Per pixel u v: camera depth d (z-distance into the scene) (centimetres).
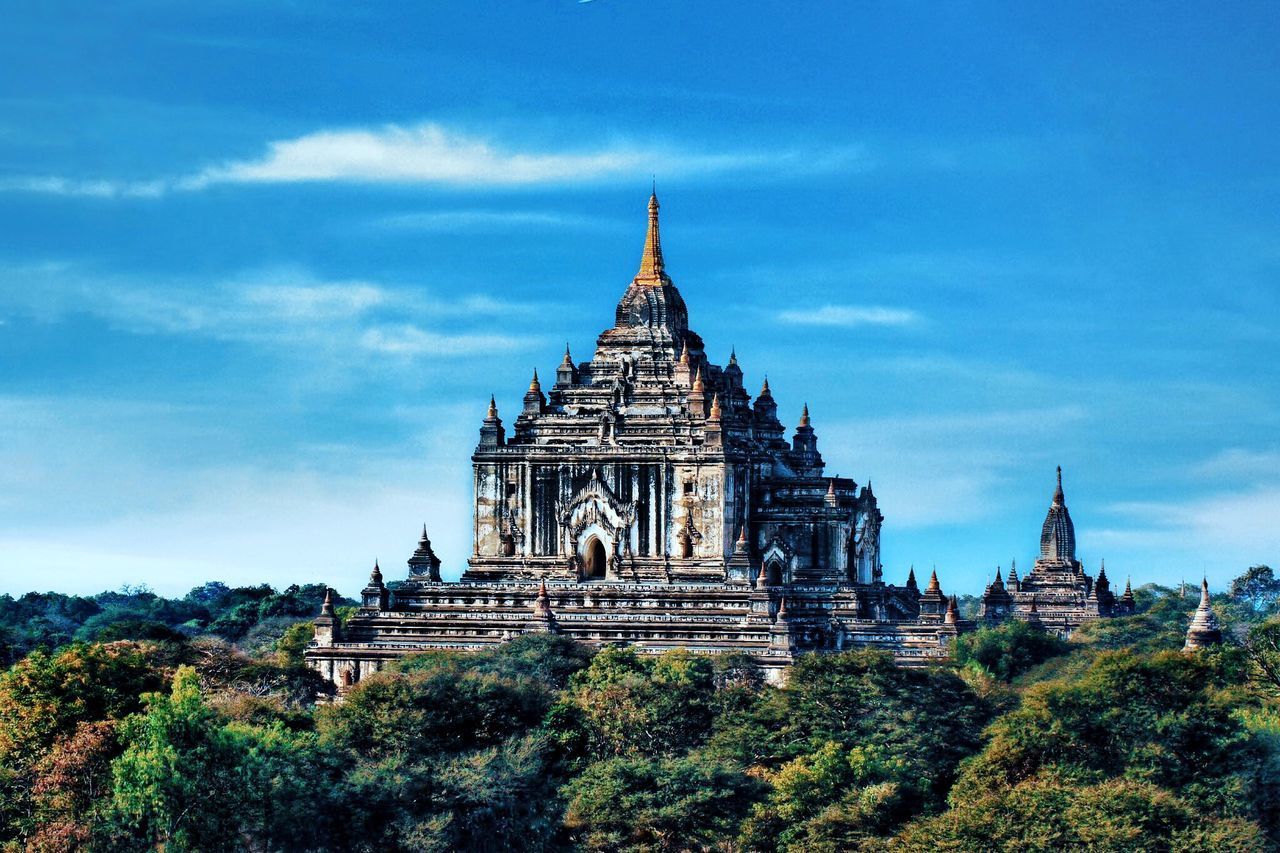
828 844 15300
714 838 15688
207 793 15125
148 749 15300
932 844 14675
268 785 15288
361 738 16850
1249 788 15512
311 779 15650
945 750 17025
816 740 16862
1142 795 14825
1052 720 16300
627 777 16062
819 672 17650
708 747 17175
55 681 16662
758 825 15762
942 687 17638
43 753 16088
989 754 16212
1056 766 15825
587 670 18900
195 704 15375
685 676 18262
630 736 17275
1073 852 14312
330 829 15512
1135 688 16400
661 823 15750
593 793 15925
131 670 17450
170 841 15012
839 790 16025
